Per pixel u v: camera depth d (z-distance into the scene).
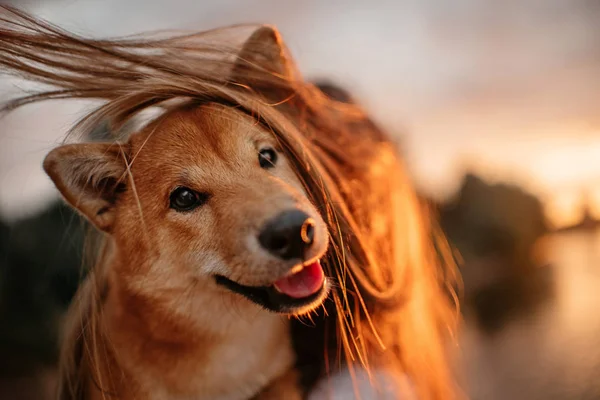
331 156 2.88
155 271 2.83
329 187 2.58
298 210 2.32
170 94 2.48
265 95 2.80
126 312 2.90
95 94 2.49
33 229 6.98
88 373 2.74
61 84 2.46
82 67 2.47
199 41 2.66
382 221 2.93
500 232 16.84
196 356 2.90
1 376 7.15
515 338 12.00
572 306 14.34
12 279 7.00
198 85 2.53
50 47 2.42
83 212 2.84
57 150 2.66
